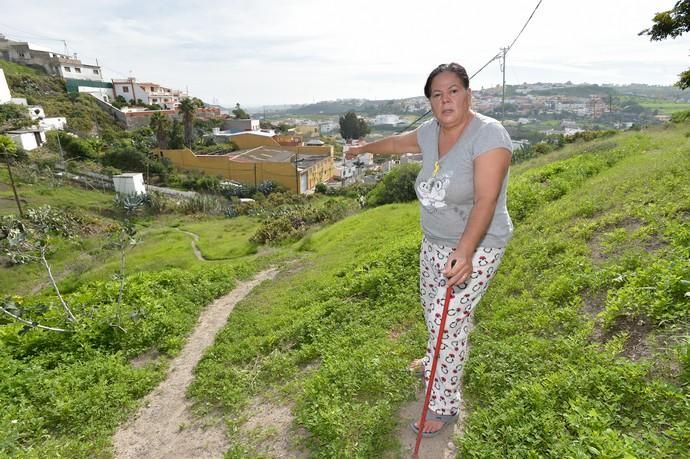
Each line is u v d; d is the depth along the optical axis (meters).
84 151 44.88
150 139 56.06
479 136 2.24
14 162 36.16
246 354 5.80
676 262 3.78
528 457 2.48
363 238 12.37
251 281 11.05
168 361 6.34
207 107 91.56
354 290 6.91
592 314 3.94
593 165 11.43
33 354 6.66
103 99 69.19
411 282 6.30
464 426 3.07
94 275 15.14
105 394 5.19
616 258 4.72
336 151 76.69
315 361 5.02
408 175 19.16
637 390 2.68
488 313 4.68
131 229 7.66
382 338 4.83
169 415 4.80
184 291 9.38
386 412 3.27
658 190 6.44
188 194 40.56
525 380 3.22
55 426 4.75
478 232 2.19
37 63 67.19
